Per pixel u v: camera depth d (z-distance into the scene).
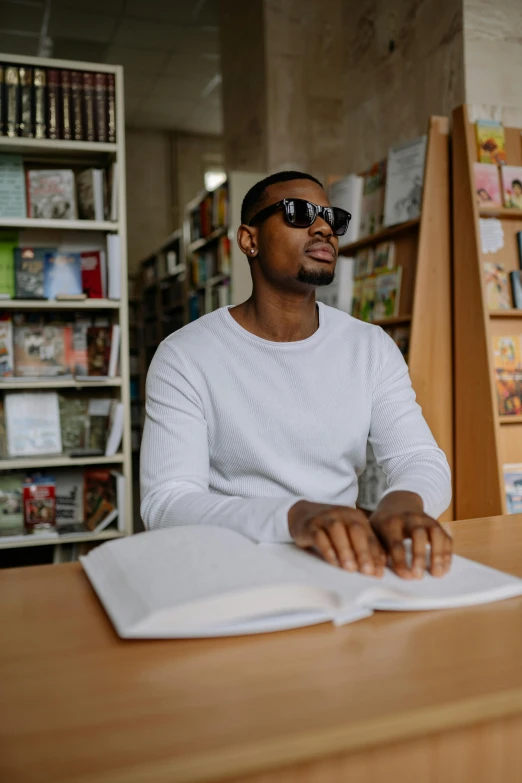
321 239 1.29
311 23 4.84
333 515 0.85
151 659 0.60
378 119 4.32
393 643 0.62
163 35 6.76
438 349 2.86
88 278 2.96
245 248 1.38
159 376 1.29
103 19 6.40
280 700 0.51
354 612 0.69
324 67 4.86
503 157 2.88
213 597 0.65
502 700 0.51
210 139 10.02
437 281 2.86
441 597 0.72
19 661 0.60
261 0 4.80
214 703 0.51
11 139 2.76
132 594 0.69
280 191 1.30
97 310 3.07
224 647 0.62
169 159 9.82
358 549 0.79
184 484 1.17
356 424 1.33
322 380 1.32
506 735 0.53
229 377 1.29
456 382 2.84
